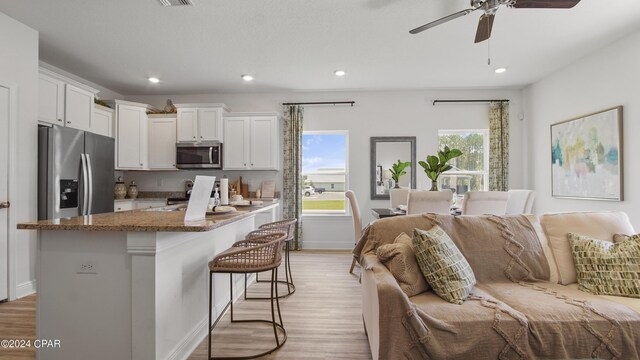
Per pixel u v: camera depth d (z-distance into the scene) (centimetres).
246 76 457
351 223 537
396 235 211
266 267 201
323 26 314
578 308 157
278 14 292
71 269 177
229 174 547
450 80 479
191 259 216
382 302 143
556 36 336
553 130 445
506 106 512
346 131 540
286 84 496
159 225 168
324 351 208
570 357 145
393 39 343
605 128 357
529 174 506
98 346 175
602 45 358
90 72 439
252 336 230
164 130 510
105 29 318
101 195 377
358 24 311
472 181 538
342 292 322
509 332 145
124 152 485
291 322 252
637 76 323
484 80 480
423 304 162
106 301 175
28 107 310
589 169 380
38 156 317
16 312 264
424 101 530
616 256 185
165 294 181
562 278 201
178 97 550
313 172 554
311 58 394
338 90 530
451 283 171
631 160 330
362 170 537
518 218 223
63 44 351
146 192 546
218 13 290
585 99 390
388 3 275
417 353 141
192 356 204
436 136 529
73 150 338
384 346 141
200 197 202
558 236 213
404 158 530
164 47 361
